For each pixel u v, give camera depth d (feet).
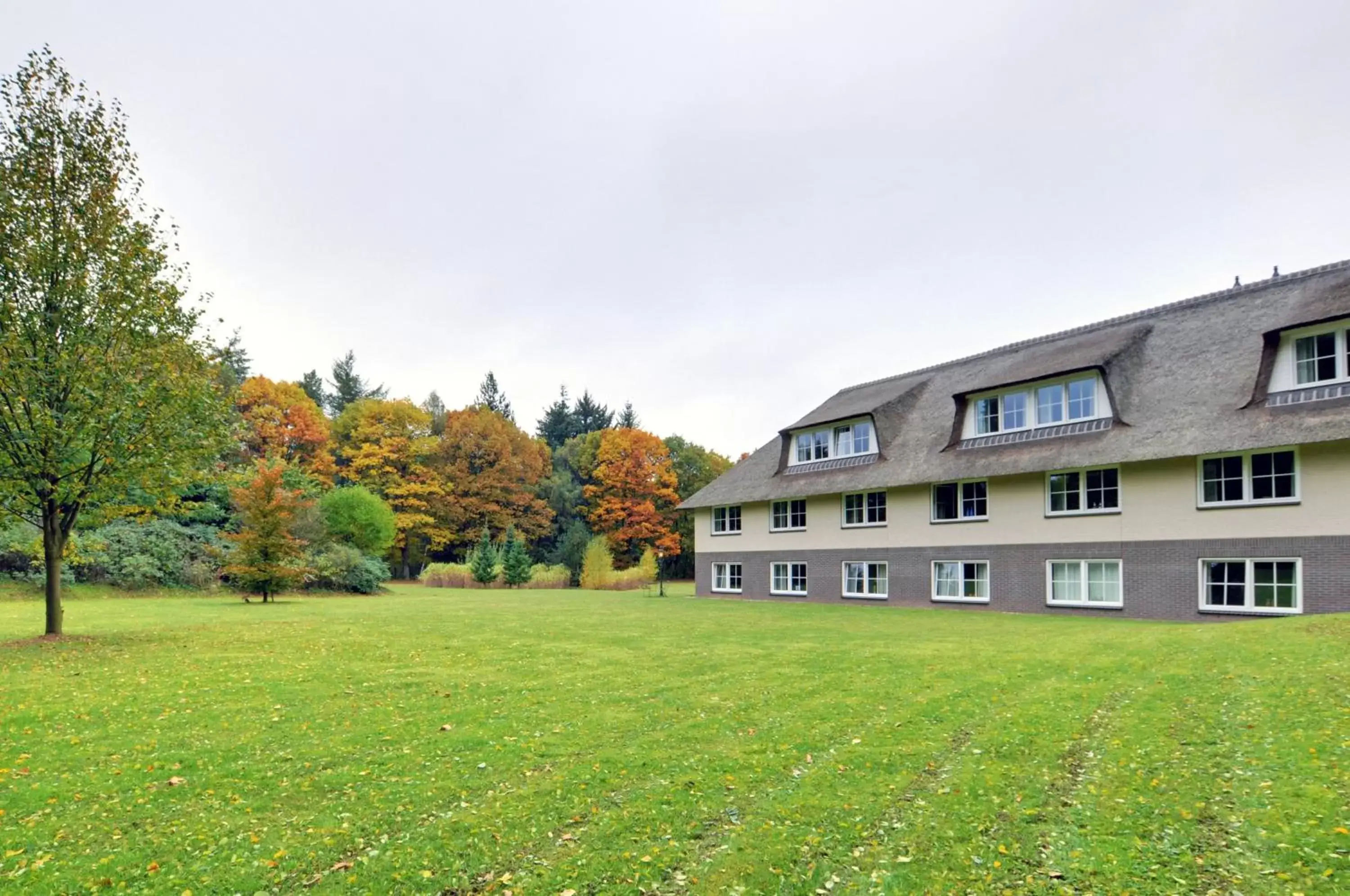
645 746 25.75
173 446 52.34
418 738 27.09
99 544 109.19
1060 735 25.58
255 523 99.04
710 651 47.44
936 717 28.78
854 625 64.59
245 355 246.88
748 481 117.80
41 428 46.75
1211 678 32.37
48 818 19.88
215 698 33.58
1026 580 80.28
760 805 20.39
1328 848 16.06
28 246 48.73
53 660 42.68
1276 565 63.16
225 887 16.31
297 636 54.95
